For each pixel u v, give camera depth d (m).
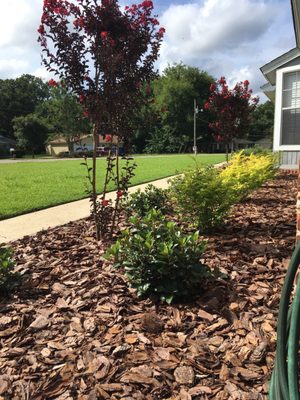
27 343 2.24
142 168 15.18
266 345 2.06
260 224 4.54
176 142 53.25
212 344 2.12
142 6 3.86
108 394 1.77
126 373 1.91
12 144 56.09
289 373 1.17
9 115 67.06
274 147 10.73
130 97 3.99
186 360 1.99
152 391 1.78
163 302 2.63
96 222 4.27
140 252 2.78
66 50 3.80
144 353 2.07
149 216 3.60
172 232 3.10
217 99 10.77
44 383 1.87
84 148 4.42
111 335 2.27
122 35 3.83
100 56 3.71
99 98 3.89
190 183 4.17
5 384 1.87
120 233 4.48
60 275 3.23
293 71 10.13
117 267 3.06
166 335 2.24
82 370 1.96
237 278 2.95
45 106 59.59
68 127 50.00
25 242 4.34
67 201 7.12
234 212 5.29
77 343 2.21
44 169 16.41
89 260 3.56
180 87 55.06
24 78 70.56
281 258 3.35
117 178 4.43
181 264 2.65
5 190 8.71
